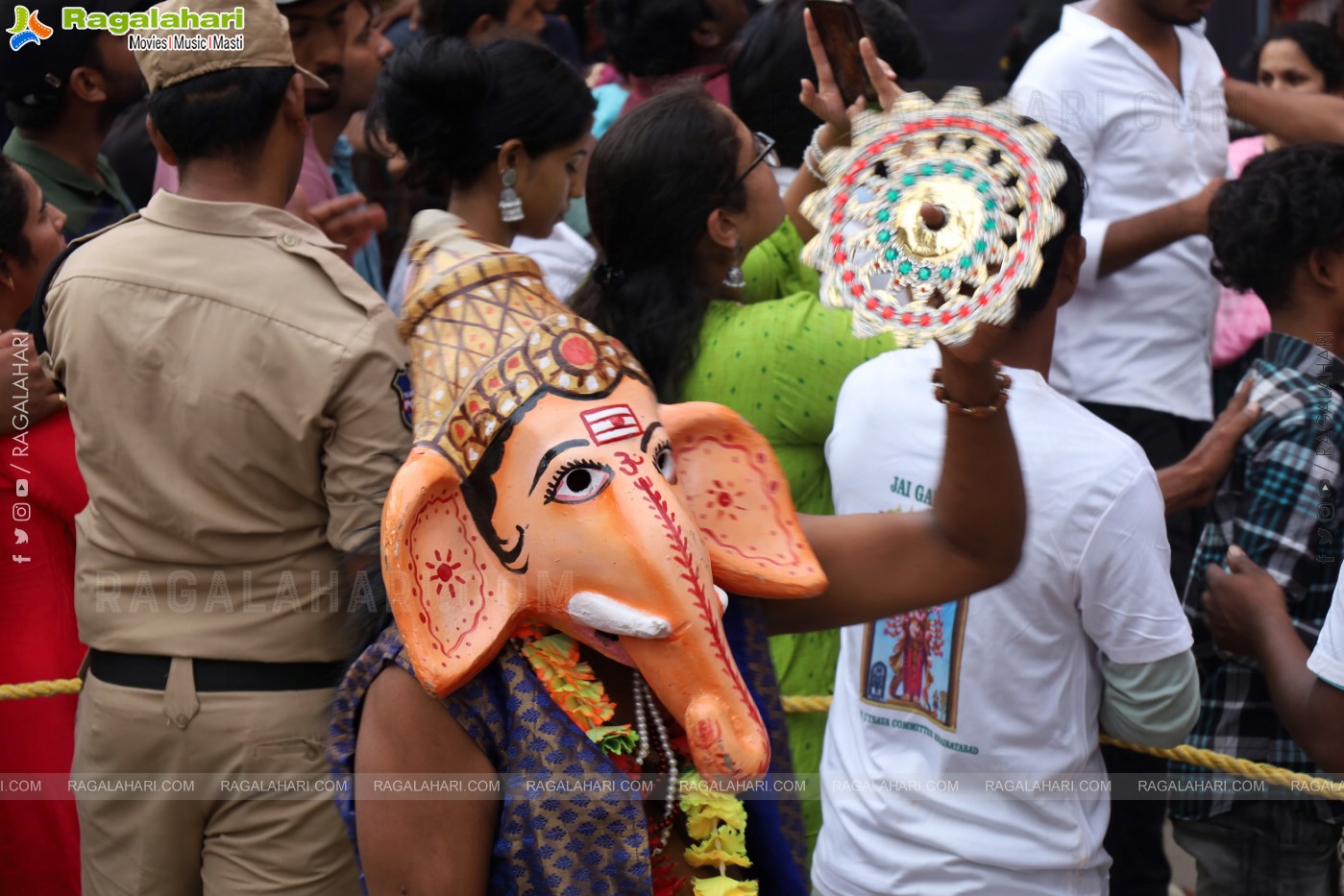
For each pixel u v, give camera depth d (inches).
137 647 113.0
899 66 167.6
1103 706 113.4
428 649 74.5
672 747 84.0
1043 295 102.9
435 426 77.3
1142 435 167.6
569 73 117.8
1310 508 125.3
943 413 110.8
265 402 108.7
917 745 111.1
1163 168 166.4
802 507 127.7
